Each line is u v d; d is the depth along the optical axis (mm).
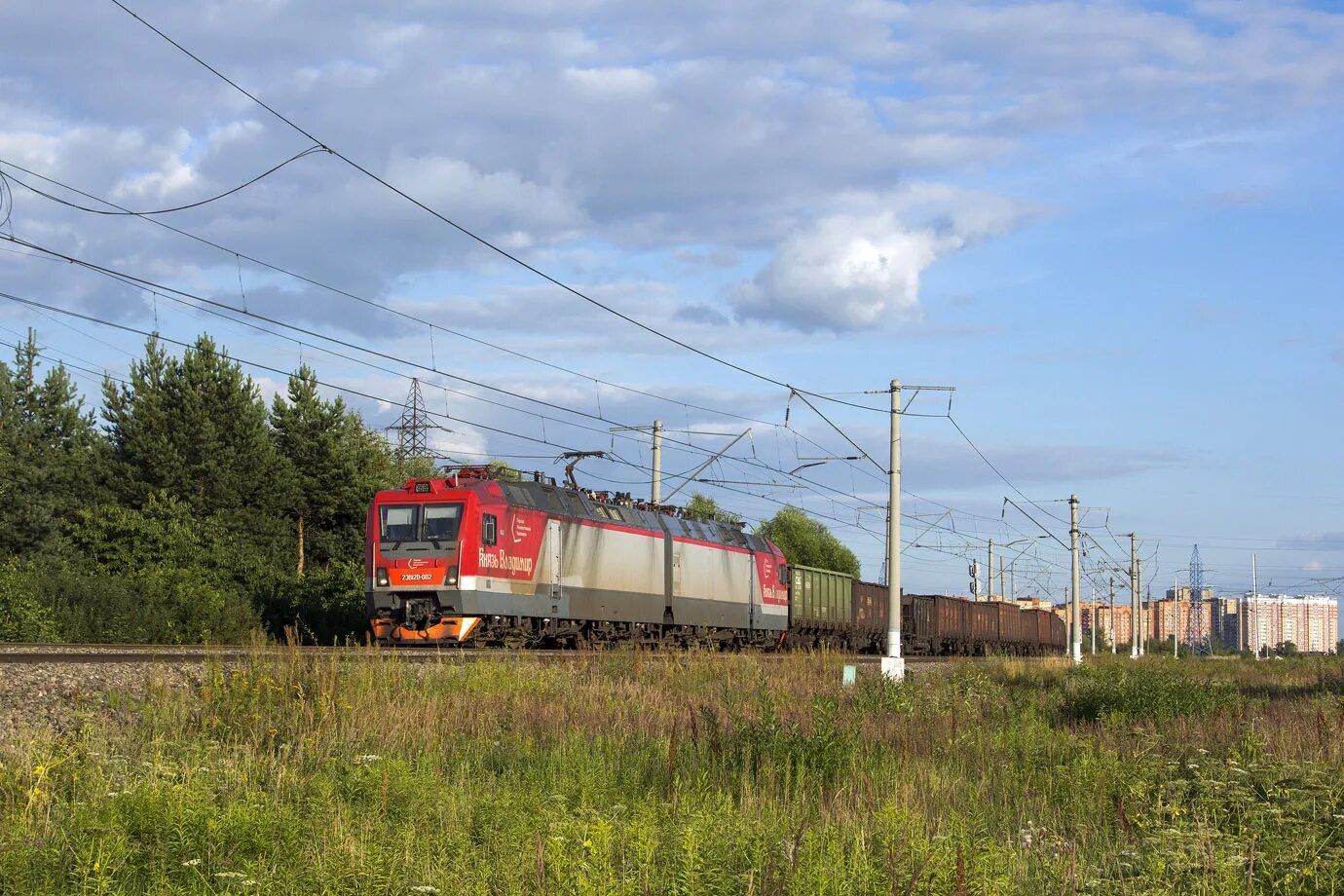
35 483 40781
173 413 45000
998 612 68688
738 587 41438
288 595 38156
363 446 51688
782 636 45500
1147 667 24719
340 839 8906
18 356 44469
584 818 9555
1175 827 9930
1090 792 12188
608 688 20203
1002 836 10461
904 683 24781
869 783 11992
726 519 44438
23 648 20359
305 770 11969
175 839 8906
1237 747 14547
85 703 13906
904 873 8047
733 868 8398
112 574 38219
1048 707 21875
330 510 48656
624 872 8133
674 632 37469
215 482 44938
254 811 9359
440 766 12672
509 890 7766
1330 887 8617
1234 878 8320
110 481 44156
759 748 13617
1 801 10180
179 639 30125
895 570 29453
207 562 39438
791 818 10555
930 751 14977
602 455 34875
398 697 15867
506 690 18641
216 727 13750
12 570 32031
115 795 9695
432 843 9148
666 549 36625
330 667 16422
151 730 13172
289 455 49844
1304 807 10664
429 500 28000
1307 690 31438
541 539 30219
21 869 8180
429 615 27484
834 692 22250
